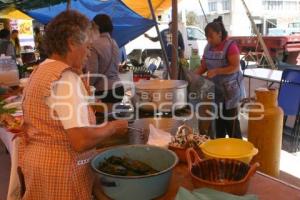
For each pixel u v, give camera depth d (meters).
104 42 2.64
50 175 1.16
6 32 5.89
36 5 3.98
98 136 1.14
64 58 1.16
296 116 3.63
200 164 1.18
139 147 1.33
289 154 3.37
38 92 1.12
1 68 3.11
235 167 1.16
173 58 3.43
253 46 8.26
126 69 4.20
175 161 1.18
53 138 1.15
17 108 2.31
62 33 1.12
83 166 1.21
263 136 2.00
